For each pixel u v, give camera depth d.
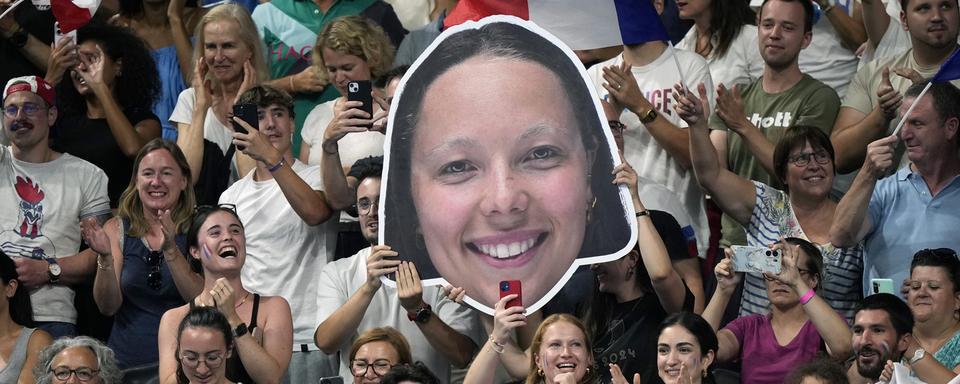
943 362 20.80
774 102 25.23
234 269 22.48
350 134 25.72
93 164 26.06
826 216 23.05
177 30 29.17
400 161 21.53
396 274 21.53
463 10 22.52
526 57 21.38
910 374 19.88
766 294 22.53
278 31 28.73
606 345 21.97
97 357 21.94
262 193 24.58
